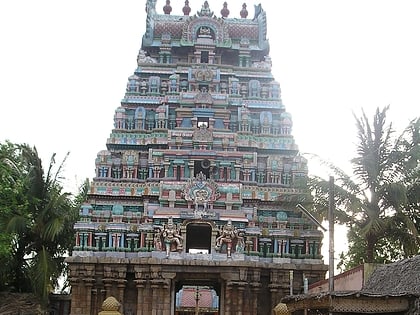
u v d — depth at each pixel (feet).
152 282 146.51
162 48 183.52
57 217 153.89
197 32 185.26
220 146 166.61
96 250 152.05
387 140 138.21
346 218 138.62
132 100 174.40
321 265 150.00
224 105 173.17
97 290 148.05
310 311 83.82
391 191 131.34
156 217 153.17
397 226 135.85
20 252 155.74
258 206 160.66
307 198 144.56
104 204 159.63
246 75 180.96
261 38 187.42
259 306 149.59
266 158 168.04
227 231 152.25
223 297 148.15
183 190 158.71
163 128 169.17
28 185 157.28
